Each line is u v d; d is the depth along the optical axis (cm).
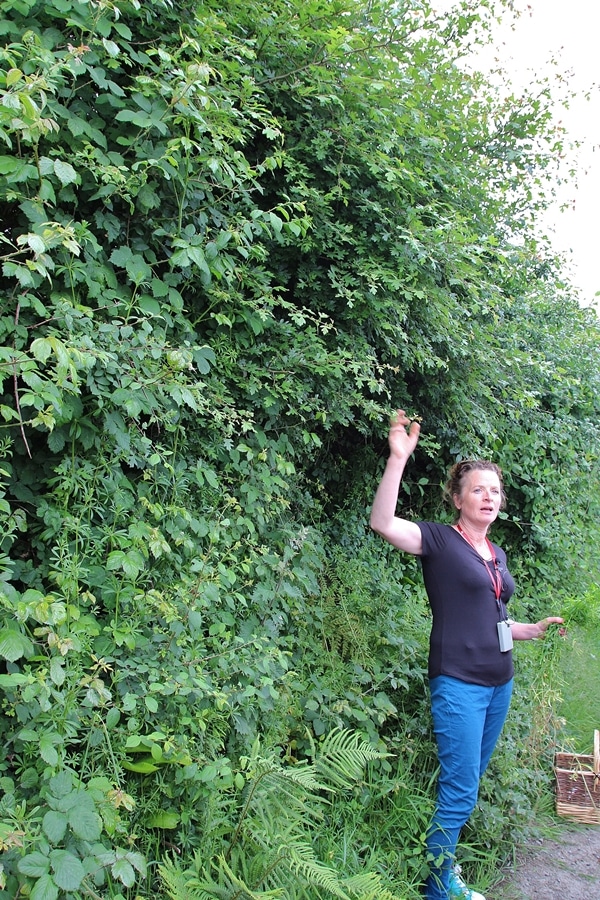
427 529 311
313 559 353
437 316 396
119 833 227
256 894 211
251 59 325
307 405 343
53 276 250
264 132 294
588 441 689
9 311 237
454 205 454
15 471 245
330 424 368
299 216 352
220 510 302
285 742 303
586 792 384
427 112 425
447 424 471
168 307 275
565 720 434
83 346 224
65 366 203
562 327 718
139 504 268
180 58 291
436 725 300
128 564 237
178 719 251
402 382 423
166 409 282
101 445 257
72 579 233
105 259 272
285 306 324
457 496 328
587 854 352
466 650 298
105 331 243
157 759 229
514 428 570
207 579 270
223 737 281
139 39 290
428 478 513
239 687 282
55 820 191
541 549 621
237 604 308
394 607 388
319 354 336
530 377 606
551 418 620
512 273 550
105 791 212
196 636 270
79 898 193
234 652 289
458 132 468
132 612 254
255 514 318
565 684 481
